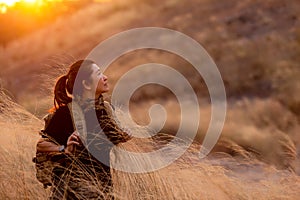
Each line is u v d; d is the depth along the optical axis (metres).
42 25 66.75
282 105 30.31
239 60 46.69
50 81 9.88
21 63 57.47
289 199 8.83
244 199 8.59
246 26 59.91
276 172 10.09
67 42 65.19
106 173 7.37
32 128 9.30
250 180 9.46
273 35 52.88
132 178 8.06
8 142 8.45
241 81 40.94
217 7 69.44
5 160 7.96
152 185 8.06
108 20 73.00
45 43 63.88
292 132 23.86
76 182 7.14
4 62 58.38
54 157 7.24
